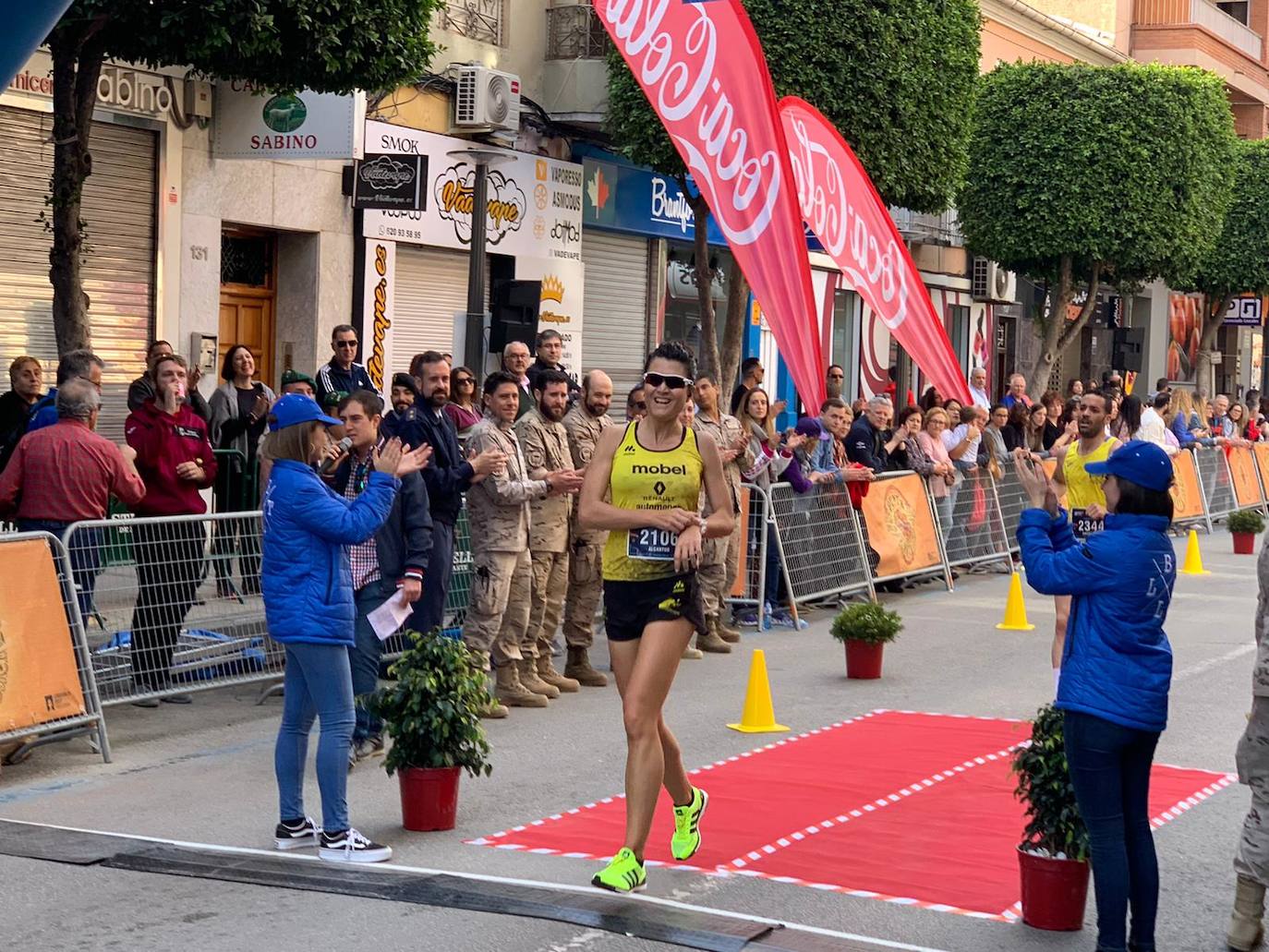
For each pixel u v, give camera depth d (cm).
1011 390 1928
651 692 594
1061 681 526
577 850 664
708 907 588
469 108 1795
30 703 777
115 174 1436
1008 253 2658
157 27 1066
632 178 2167
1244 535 2039
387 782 787
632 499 604
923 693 1042
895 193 1883
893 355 3031
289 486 629
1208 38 4144
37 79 1357
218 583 919
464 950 525
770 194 1236
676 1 1234
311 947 527
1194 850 682
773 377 2627
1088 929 571
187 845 653
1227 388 4859
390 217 1733
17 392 1120
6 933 539
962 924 574
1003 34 3172
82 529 836
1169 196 2600
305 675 636
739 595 1322
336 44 1126
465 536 1095
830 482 1407
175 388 959
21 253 1374
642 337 2272
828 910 588
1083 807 521
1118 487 529
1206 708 1005
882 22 1778
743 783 786
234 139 1515
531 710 963
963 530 1677
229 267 1619
